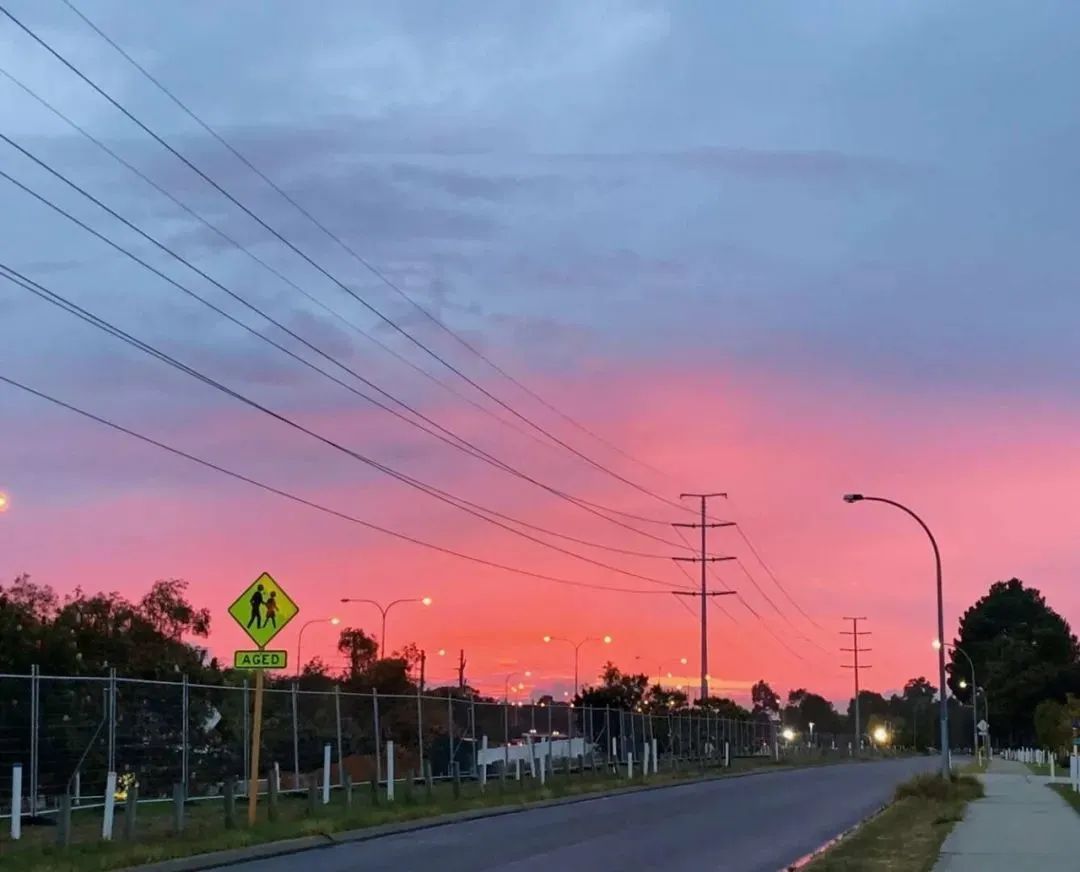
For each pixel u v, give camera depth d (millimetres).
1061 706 96062
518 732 50125
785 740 107875
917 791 35531
